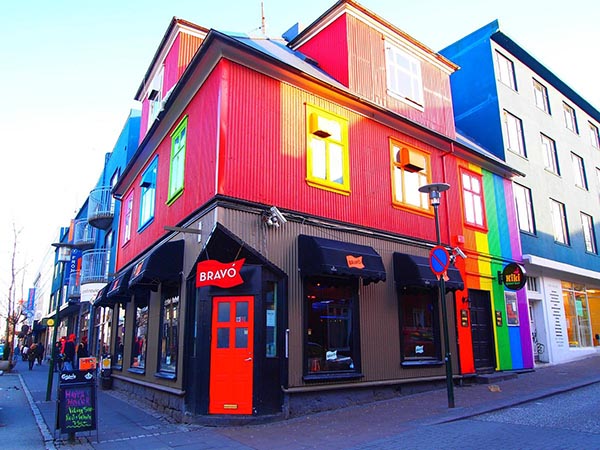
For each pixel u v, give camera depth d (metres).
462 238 14.79
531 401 10.42
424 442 7.06
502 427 7.94
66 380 7.99
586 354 20.27
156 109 15.93
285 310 9.68
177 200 11.96
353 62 13.10
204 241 9.66
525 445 6.72
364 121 12.71
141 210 15.89
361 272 10.41
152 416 10.44
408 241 13.04
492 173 17.23
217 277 9.12
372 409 9.98
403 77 14.67
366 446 6.97
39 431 8.97
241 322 9.33
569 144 23.58
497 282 15.95
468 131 19.56
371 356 11.20
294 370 9.55
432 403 10.45
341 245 10.62
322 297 10.62
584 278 21.58
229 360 9.18
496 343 15.12
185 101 12.05
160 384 11.36
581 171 24.53
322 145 11.44
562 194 21.78
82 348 17.86
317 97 11.57
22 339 45.22
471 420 8.64
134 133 22.03
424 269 12.17
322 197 11.12
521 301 16.88
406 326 12.38
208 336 9.30
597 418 8.45
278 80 10.85
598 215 24.83
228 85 9.98
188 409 9.48
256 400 8.89
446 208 14.72
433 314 13.23
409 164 13.30
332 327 10.68
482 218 16.11
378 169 12.76
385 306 11.93
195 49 14.37
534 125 20.91
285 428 8.43
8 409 11.66
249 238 9.58
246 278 9.45
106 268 23.44
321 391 9.98
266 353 9.31
